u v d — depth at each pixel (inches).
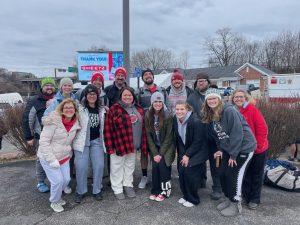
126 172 185.0
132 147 178.4
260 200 175.3
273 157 271.9
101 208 167.2
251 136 154.2
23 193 189.3
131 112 181.6
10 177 221.6
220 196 177.9
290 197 180.2
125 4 253.1
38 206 170.2
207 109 163.2
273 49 2797.7
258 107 270.8
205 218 154.6
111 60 481.4
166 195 179.2
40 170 189.0
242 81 1984.5
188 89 219.1
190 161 165.8
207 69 2148.1
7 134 295.0
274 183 190.9
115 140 176.9
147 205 170.6
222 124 154.6
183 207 167.5
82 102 177.0
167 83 1253.1
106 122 176.6
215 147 174.4
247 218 154.5
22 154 303.4
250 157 154.3
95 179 176.9
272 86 713.6
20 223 151.5
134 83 1000.9
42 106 187.8
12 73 2704.2
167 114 178.1
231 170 155.9
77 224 150.0
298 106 279.9
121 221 152.6
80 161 172.6
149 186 200.2
